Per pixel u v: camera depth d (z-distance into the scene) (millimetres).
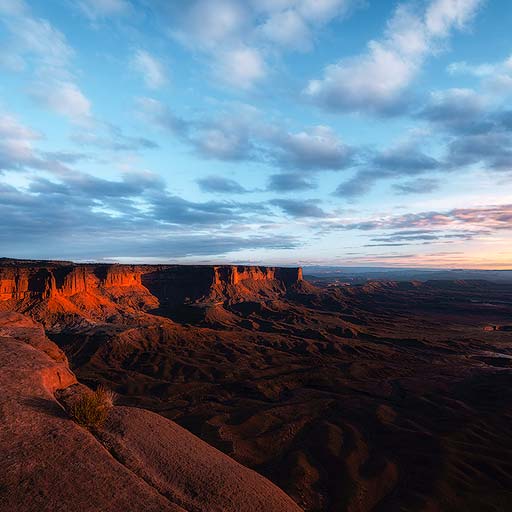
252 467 41969
